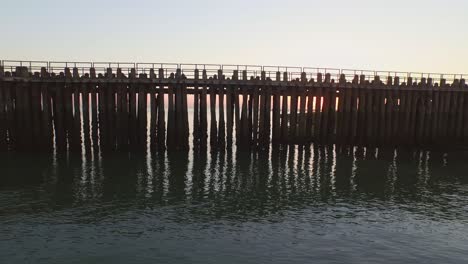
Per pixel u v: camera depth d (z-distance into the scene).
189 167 27.47
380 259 14.51
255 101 31.39
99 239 15.83
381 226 17.72
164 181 24.11
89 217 18.12
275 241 15.91
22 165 26.48
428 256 14.83
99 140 29.97
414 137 36.12
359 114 34.00
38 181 23.38
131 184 23.33
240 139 31.72
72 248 14.98
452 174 27.44
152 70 29.22
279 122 32.31
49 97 28.77
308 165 29.05
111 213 18.70
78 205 19.62
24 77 27.91
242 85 30.97
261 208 19.86
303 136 32.84
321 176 26.19
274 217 18.62
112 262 13.97
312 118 33.41
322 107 33.53
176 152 30.66
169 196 21.38
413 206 20.58
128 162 28.16
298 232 16.88
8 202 19.78
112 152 29.78
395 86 34.41
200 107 30.92
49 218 17.89
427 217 18.98
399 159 31.88
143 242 15.62
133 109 29.72
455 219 18.78
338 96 33.69
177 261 14.10
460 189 23.84
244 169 27.42
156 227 17.16
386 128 34.75
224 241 15.84
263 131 31.97
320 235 16.59
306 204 20.59
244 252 14.89
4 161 27.17
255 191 22.66
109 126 29.44
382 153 34.06
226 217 18.50
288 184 24.19
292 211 19.50
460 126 36.94
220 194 21.97
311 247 15.41
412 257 14.72
